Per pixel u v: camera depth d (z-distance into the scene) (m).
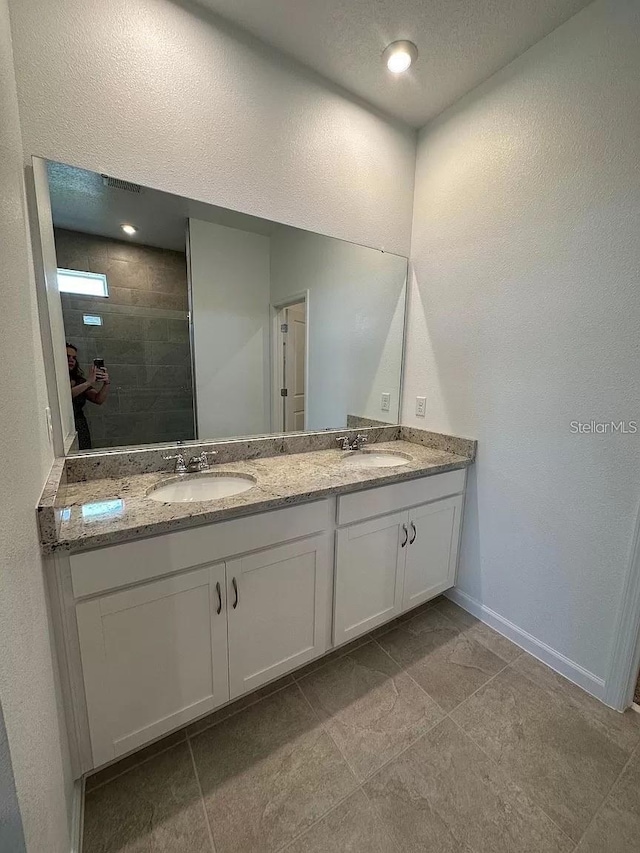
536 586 1.63
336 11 1.32
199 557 1.12
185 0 1.29
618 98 1.24
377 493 1.53
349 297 1.92
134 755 1.20
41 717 0.71
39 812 0.65
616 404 1.32
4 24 0.89
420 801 1.08
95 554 0.96
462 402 1.87
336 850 0.96
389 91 1.70
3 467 0.59
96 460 1.40
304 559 1.37
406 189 1.99
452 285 1.87
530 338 1.57
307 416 1.96
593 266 1.35
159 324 1.50
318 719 1.33
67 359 1.33
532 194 1.51
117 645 1.03
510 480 1.70
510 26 1.37
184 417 1.61
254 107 1.48
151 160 1.32
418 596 1.82
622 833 1.01
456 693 1.45
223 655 1.23
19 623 0.62
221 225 1.54
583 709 1.39
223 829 1.01
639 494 1.28
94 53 1.18
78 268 1.30
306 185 1.67
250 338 1.72
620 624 1.35
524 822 1.03
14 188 0.87
